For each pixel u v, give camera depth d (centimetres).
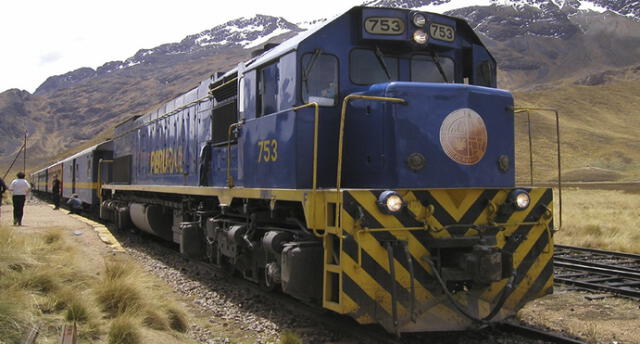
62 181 3497
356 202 595
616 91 15638
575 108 14050
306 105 652
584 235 1728
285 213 777
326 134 708
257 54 882
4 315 536
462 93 665
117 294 702
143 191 1534
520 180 8088
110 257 1176
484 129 672
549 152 9988
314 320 711
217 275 1022
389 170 646
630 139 11244
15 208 1753
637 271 1042
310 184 692
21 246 870
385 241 605
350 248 591
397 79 742
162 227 1392
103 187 2027
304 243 672
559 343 613
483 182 664
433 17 745
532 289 668
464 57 793
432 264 608
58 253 986
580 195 4166
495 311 608
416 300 610
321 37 709
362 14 718
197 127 1126
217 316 766
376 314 598
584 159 9762
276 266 731
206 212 1042
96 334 597
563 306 819
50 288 718
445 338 637
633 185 6147
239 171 873
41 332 564
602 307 811
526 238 667
